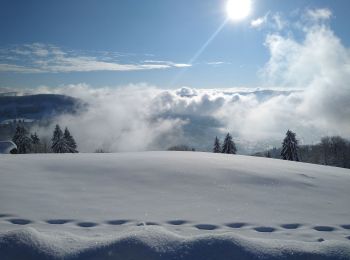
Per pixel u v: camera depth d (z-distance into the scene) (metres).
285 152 40.97
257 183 8.88
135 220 5.80
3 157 11.70
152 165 10.20
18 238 4.30
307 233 5.54
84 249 4.30
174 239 4.44
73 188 7.75
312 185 9.09
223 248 4.30
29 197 6.89
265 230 5.64
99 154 13.48
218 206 6.83
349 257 4.33
